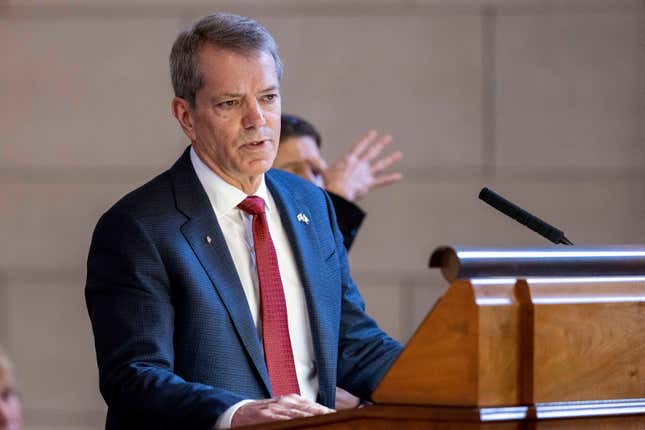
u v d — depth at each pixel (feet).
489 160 43.83
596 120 43.52
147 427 19.86
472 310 15.53
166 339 20.98
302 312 22.68
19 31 44.96
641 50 43.39
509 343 15.83
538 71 43.75
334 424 15.94
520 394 15.87
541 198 43.60
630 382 16.51
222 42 21.91
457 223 43.83
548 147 43.65
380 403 15.76
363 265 44.09
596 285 16.53
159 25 44.68
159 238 21.52
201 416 18.88
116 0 44.78
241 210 22.70
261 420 18.35
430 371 15.61
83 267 44.98
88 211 44.91
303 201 23.90
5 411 21.21
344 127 43.96
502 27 43.78
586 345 16.22
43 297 45.01
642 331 16.60
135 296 21.08
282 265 22.81
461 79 43.93
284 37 44.19
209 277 21.61
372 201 44.09
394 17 44.06
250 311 21.89
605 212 43.45
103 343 20.98
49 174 45.01
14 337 44.91
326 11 44.19
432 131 43.93
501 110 43.78
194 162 22.85
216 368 21.20
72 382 44.96
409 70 44.04
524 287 16.02
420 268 43.88
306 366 22.48
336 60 44.09
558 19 43.65
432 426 15.49
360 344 23.67
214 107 21.88
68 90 44.91
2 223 45.06
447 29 43.98
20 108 45.01
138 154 44.70
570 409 15.90
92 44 44.86
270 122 22.09
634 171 43.42
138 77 44.68
